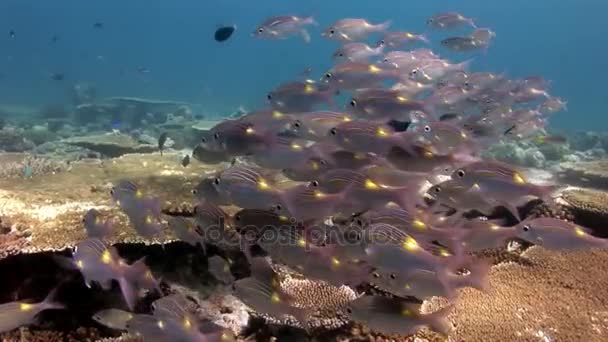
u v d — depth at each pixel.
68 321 0.87
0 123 4.34
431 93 1.34
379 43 1.62
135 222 0.86
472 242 0.76
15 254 0.85
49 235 0.91
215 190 0.87
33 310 0.71
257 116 1.00
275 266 0.95
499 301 0.91
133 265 0.76
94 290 0.89
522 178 0.81
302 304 0.85
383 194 0.80
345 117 1.03
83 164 1.57
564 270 1.04
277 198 0.79
